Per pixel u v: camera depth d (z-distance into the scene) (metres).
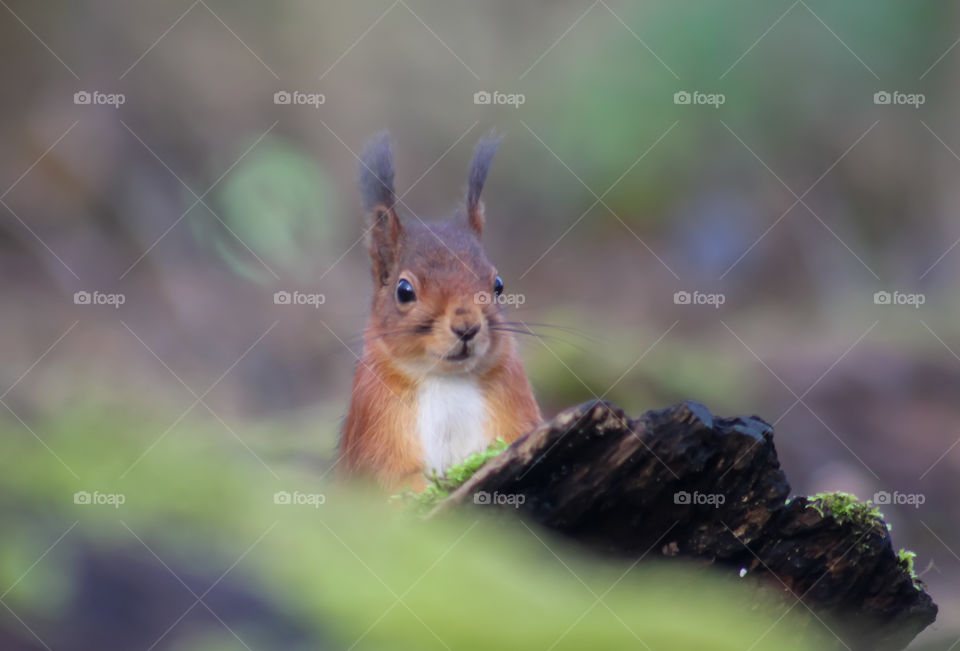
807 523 4.68
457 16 22.41
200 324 15.62
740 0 18.03
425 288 7.72
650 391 13.59
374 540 3.48
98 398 6.78
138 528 3.15
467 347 7.59
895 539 11.58
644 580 4.52
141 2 19.95
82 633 2.80
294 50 21.52
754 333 18.02
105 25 19.44
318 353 15.52
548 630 3.34
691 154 19.61
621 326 16.06
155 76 19.48
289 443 8.90
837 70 19.31
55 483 3.33
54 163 17.16
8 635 2.73
